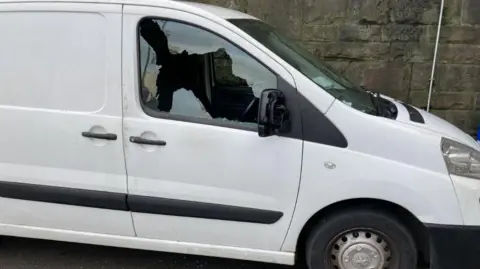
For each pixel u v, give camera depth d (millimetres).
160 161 3156
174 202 3191
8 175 3363
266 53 3086
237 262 3834
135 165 3189
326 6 6395
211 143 3086
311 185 3029
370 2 6328
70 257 3859
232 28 3133
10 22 3252
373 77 6555
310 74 3213
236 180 3098
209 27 3135
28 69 3260
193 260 3852
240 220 3160
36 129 3270
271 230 3158
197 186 3154
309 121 2992
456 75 6516
